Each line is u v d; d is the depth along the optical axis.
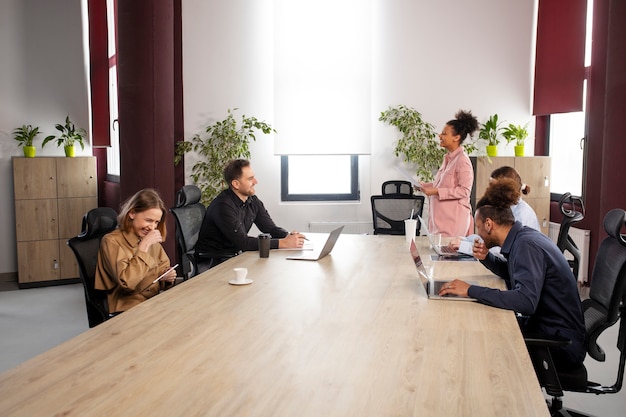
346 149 7.13
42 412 1.59
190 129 7.17
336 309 2.62
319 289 2.99
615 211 3.04
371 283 3.13
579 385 2.73
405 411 1.60
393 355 2.03
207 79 7.15
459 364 1.95
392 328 2.34
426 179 7.16
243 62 7.18
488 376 1.85
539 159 6.68
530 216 4.04
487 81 7.19
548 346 2.53
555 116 7.20
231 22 7.14
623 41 5.00
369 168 7.30
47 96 7.71
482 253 3.17
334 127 7.11
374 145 7.26
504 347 2.12
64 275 7.29
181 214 4.83
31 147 7.19
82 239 3.30
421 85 7.19
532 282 2.62
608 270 3.01
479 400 1.67
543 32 6.88
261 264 3.64
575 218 4.66
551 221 7.00
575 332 2.75
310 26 7.01
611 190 5.19
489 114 7.23
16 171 6.98
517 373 1.87
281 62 7.04
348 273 3.38
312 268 3.52
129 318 2.48
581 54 6.25
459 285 2.81
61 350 2.09
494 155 6.89
